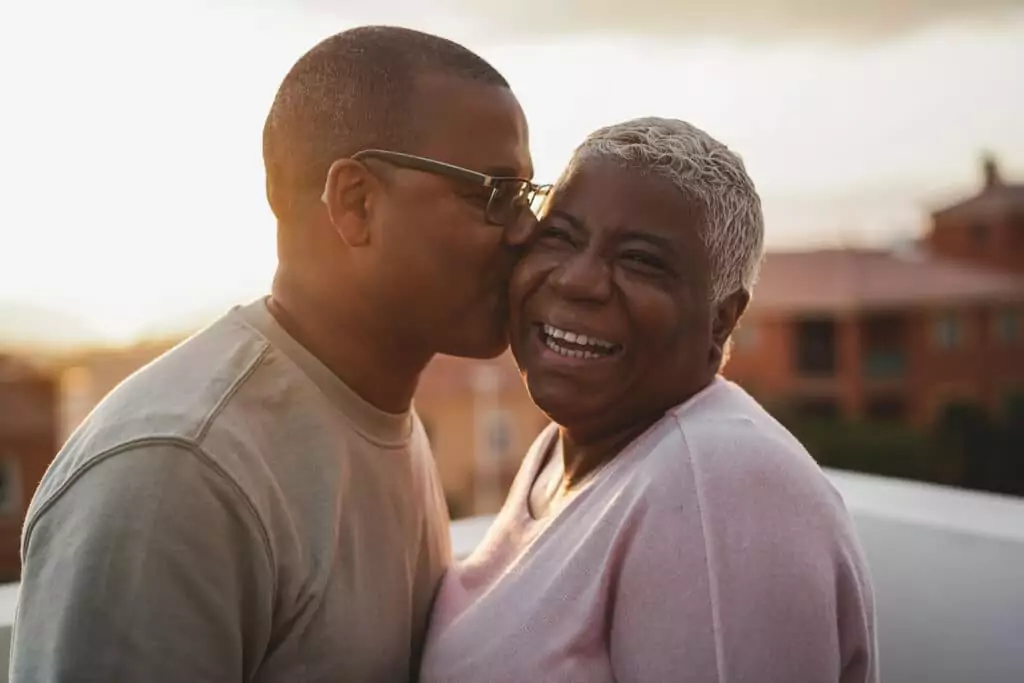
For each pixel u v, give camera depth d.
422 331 1.65
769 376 27.11
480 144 1.60
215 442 1.42
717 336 1.58
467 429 23.78
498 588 1.57
